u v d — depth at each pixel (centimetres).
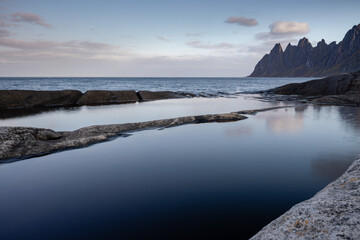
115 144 999
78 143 980
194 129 1275
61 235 397
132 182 611
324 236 230
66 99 2708
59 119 1680
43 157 841
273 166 704
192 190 554
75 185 600
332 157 781
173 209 470
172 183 597
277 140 1018
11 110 2142
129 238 384
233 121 1497
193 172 670
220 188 560
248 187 562
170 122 1410
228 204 483
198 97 3594
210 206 477
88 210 475
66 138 1101
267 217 431
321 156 793
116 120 1636
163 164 745
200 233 391
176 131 1231
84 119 1677
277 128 1270
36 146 914
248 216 437
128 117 1758
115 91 3089
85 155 855
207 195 526
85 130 1179
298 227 263
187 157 811
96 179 637
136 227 413
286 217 296
